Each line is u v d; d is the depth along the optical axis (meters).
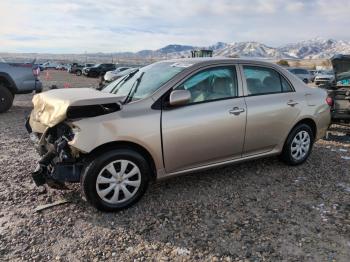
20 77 10.43
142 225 3.61
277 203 4.17
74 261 3.02
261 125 4.75
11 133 7.60
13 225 3.56
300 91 5.32
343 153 6.37
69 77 40.72
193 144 4.17
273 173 5.13
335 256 3.13
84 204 4.04
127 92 4.37
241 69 4.70
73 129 3.62
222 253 3.16
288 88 5.22
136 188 3.95
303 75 31.56
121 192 3.87
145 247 3.24
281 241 3.36
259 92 4.84
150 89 4.16
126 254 3.13
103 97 3.73
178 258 3.08
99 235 3.42
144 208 3.98
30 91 10.83
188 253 3.15
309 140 5.51
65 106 3.56
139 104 3.90
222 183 4.72
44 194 4.29
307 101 5.33
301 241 3.36
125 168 3.83
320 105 5.54
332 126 8.86
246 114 4.56
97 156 3.68
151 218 3.76
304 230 3.56
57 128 3.96
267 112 4.79
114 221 3.68
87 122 3.60
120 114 3.76
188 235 3.44
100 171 3.68
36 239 3.32
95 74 43.97
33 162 5.52
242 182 4.77
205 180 4.81
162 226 3.60
